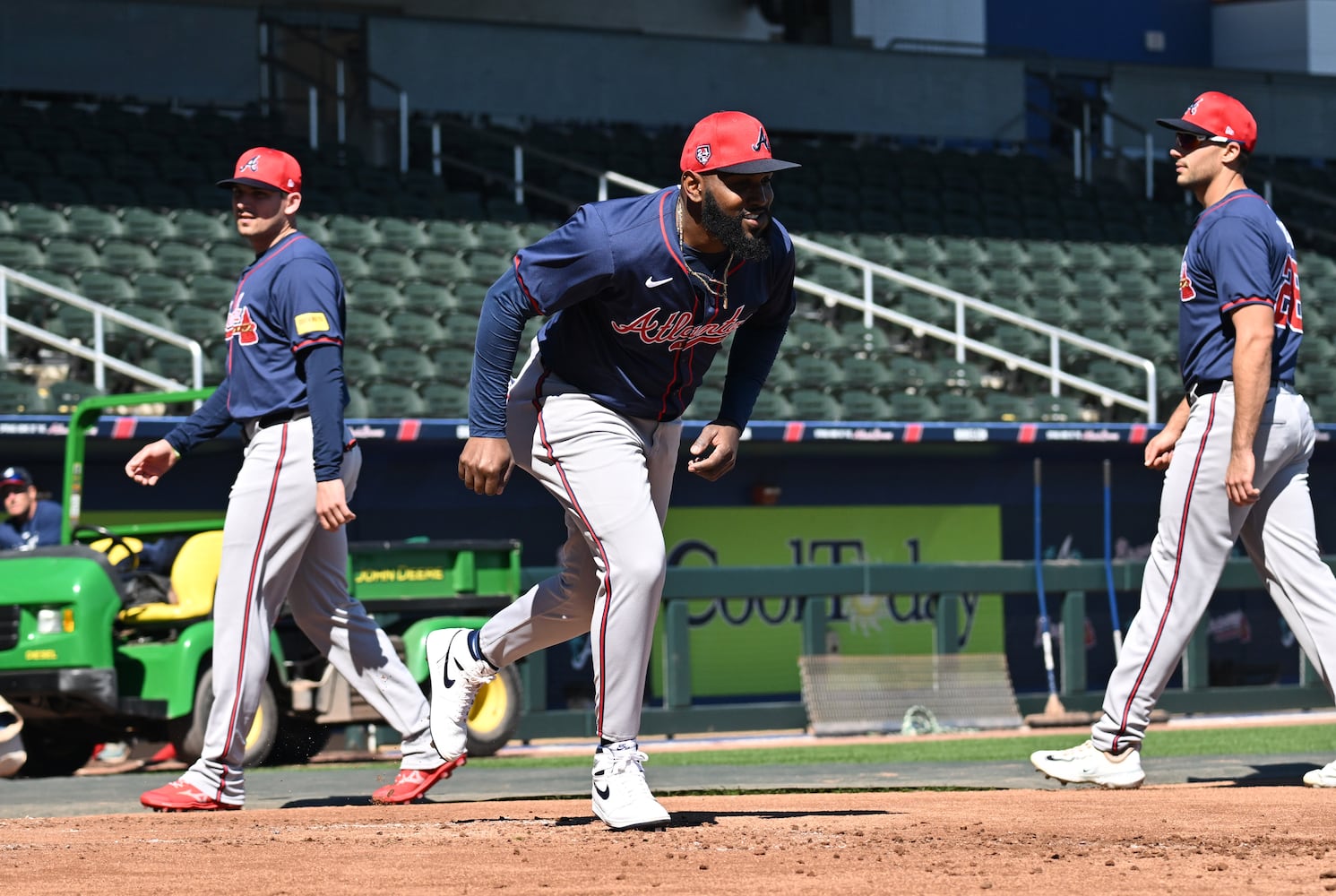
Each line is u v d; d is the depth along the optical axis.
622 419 13.95
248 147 66.75
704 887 10.15
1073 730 41.50
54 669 28.53
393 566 34.38
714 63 76.81
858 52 79.12
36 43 67.00
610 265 12.89
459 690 17.05
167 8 68.81
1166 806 15.26
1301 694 45.59
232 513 18.08
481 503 45.34
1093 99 83.38
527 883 10.47
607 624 13.62
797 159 74.88
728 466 14.86
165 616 30.27
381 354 51.38
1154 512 52.19
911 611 44.94
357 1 80.00
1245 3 94.31
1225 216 17.98
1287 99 86.06
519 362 51.78
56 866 11.77
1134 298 68.31
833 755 32.22
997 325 62.66
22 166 61.25
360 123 71.69
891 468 49.22
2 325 47.34
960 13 89.19
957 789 19.66
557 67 74.38
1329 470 54.00
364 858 11.86
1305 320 67.25
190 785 17.83
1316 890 9.83
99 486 41.84
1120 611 46.41
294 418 18.05
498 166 70.56
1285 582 18.72
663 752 34.75
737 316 13.64
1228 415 18.20
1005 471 50.38
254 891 10.34
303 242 18.19
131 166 62.78
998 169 78.88
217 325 52.50
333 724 32.78
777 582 41.06
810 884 10.19
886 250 67.50
